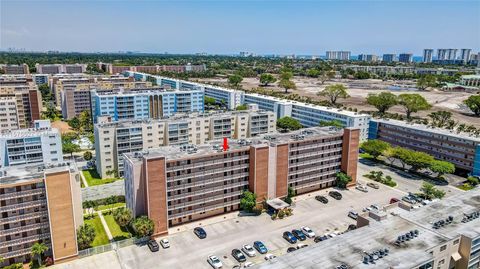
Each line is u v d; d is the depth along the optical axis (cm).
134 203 10769
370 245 7600
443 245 7650
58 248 9325
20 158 13925
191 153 11600
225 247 10388
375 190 14662
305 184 14200
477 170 15912
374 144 17850
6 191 8775
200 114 19100
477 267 8306
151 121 16538
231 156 12062
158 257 9831
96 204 13000
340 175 14675
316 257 7200
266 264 7000
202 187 11719
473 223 8550
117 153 15475
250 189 12650
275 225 11700
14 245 9119
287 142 13062
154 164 10388
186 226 11519
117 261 9606
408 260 7056
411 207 9894
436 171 15450
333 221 12012
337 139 14625
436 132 17712
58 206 9125
